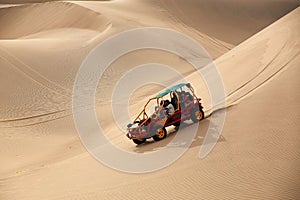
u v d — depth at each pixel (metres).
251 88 17.61
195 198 9.70
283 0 76.38
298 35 23.28
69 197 11.99
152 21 56.66
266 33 29.67
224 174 10.49
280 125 12.48
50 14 65.62
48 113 28.53
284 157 10.53
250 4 71.25
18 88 31.91
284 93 15.02
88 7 61.12
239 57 26.22
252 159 10.90
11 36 65.75
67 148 22.00
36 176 16.38
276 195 8.89
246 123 13.57
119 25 49.47
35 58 37.25
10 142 24.02
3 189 15.62
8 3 98.00
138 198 10.48
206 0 68.56
